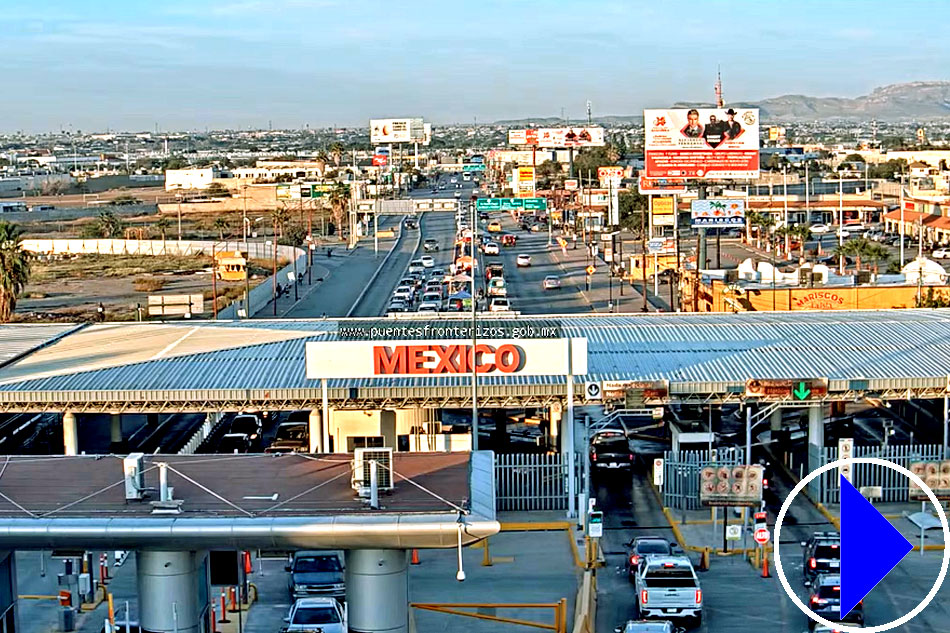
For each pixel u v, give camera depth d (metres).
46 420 85.38
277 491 35.28
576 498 64.38
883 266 169.62
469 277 161.62
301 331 80.31
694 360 71.06
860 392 66.12
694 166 142.12
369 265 191.00
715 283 117.06
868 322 81.56
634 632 43.00
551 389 66.06
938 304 108.44
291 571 50.75
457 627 46.88
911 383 66.19
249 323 85.25
